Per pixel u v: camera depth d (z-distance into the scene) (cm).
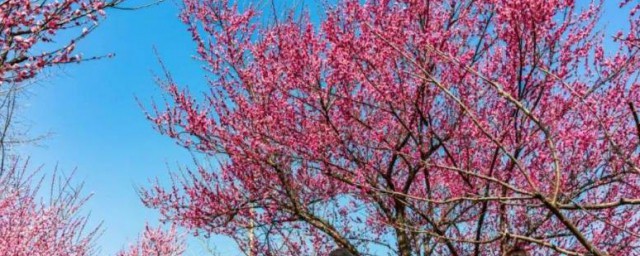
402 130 735
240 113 742
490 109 663
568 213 679
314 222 762
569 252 403
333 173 734
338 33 658
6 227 1033
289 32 731
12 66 358
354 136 728
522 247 633
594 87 592
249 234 857
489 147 661
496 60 660
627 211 677
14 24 367
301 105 720
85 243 1150
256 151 729
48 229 1066
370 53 634
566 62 629
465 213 740
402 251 701
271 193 781
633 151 602
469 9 696
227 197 811
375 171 758
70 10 383
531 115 397
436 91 662
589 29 625
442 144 638
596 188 661
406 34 633
